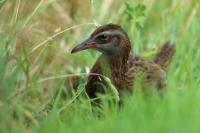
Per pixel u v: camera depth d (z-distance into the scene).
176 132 9.48
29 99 13.05
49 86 15.00
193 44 15.73
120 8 17.05
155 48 15.63
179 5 17.16
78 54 15.88
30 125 11.40
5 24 14.04
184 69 14.16
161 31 16.66
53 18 16.97
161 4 17.66
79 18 17.27
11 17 14.70
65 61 16.02
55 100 12.81
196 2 17.22
